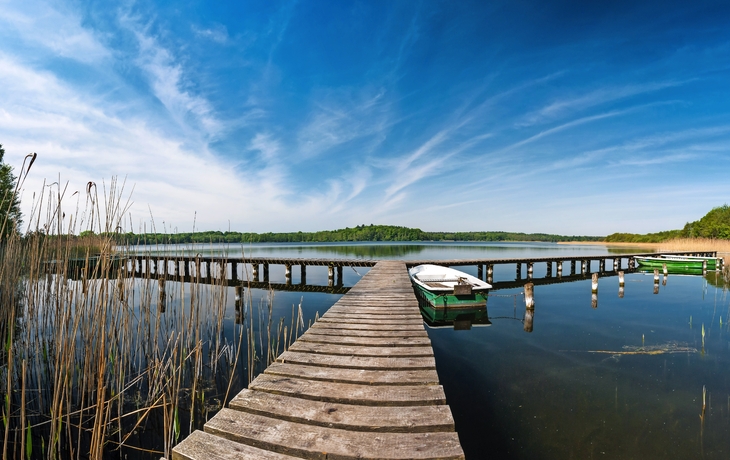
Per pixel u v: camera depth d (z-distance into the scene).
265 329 7.82
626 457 3.24
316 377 3.15
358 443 2.15
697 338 7.05
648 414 4.01
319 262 15.68
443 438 2.22
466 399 4.45
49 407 4.06
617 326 8.12
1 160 17.41
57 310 3.62
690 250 28.14
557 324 8.34
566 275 19.55
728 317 8.96
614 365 5.58
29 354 4.86
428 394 2.80
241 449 2.12
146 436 3.67
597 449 3.37
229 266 18.12
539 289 14.25
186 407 4.23
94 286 3.68
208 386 4.79
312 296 12.58
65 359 3.15
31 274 4.26
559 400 4.39
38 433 3.66
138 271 18.88
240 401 2.70
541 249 49.31
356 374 3.23
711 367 5.45
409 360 3.61
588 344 6.71
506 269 24.11
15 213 4.39
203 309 8.62
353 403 2.70
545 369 5.44
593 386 4.79
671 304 10.76
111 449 3.45
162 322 7.82
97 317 3.43
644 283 15.75
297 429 2.31
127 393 4.50
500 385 4.86
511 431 3.71
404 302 6.84
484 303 9.32
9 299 4.62
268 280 16.97
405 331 4.77
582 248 51.09
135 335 6.59
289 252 39.00
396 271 12.99
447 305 9.16
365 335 4.57
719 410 4.08
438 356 6.09
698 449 3.34
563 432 3.67
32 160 3.19
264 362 5.71
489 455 3.31
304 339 4.38
